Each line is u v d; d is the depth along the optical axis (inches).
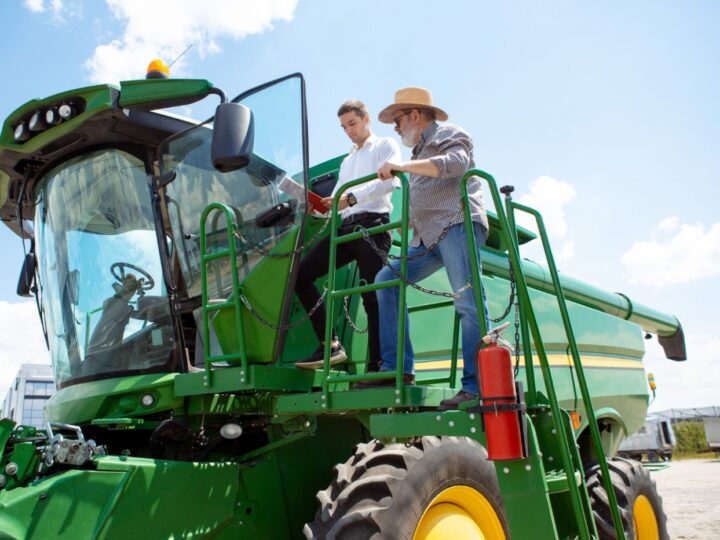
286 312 138.4
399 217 189.5
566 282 261.7
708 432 1486.2
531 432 108.6
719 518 422.3
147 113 155.6
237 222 145.5
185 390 138.6
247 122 131.3
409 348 134.6
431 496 132.3
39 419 279.3
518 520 107.3
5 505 102.7
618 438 277.1
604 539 205.0
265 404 148.4
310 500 156.9
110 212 160.1
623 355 291.3
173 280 152.0
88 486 111.0
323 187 190.7
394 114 146.4
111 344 152.8
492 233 232.8
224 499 132.3
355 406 122.6
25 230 189.2
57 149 163.9
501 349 107.0
